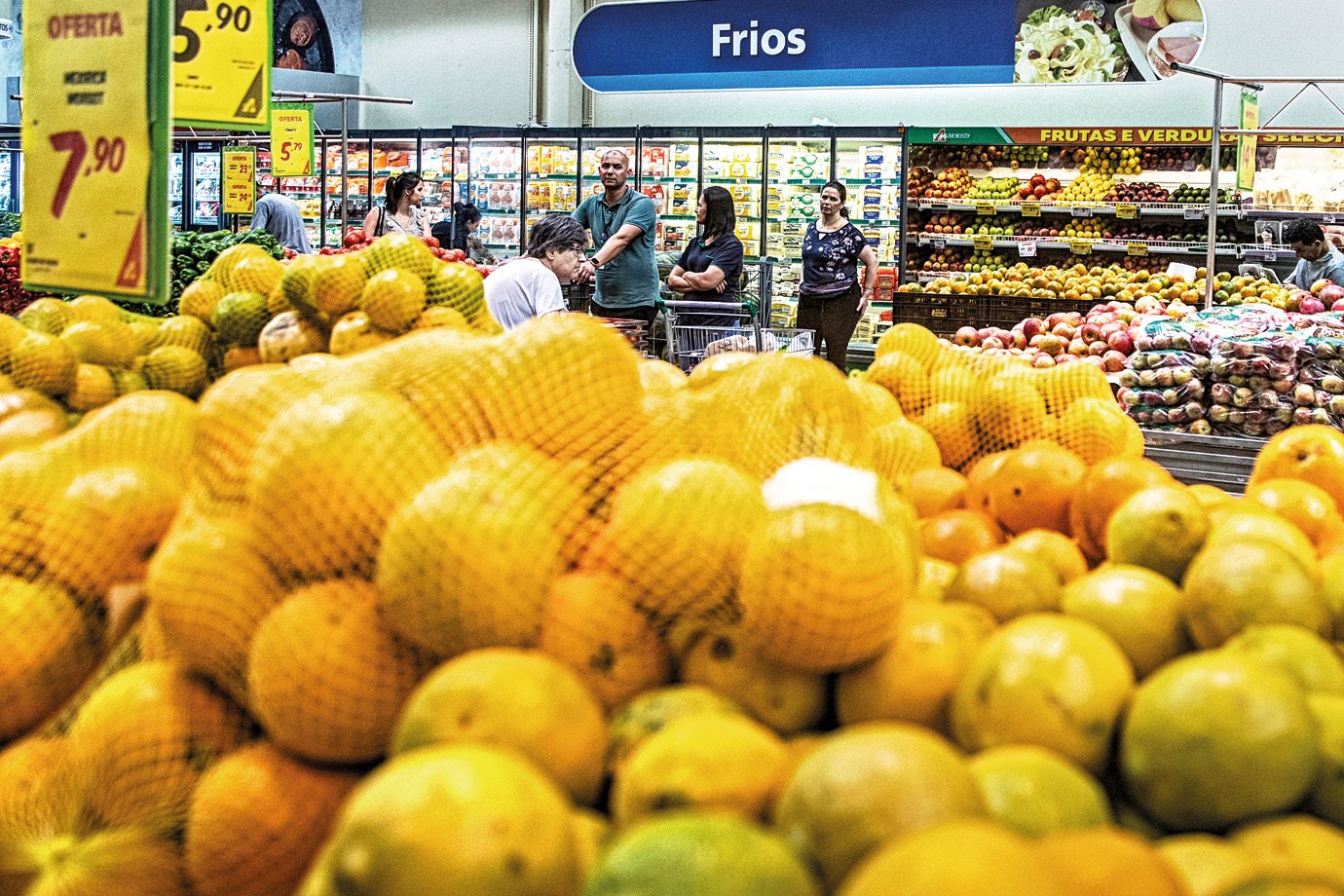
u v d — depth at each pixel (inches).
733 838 25.5
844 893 24.8
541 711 32.3
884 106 486.6
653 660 40.6
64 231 89.9
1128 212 364.5
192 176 522.3
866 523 38.8
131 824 40.2
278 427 42.2
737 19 412.8
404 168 477.1
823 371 57.4
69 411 95.3
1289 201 353.7
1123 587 44.3
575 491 42.3
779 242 428.5
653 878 24.7
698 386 65.4
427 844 25.4
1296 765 32.1
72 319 101.3
